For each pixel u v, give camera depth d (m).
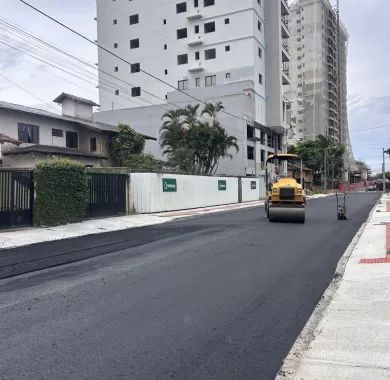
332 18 140.62
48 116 33.59
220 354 5.16
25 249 13.30
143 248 13.32
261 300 7.45
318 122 126.50
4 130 30.84
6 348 5.39
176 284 8.63
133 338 5.69
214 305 7.17
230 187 40.91
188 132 45.12
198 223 21.14
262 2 64.62
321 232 16.88
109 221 21.36
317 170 97.31
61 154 31.16
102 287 8.46
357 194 66.81
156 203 27.50
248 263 10.70
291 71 130.38
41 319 6.52
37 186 18.14
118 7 69.75
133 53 68.44
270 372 4.67
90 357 5.08
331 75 136.38
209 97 57.09
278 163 23.70
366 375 4.38
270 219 21.00
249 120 56.78
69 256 11.98
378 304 6.84
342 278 8.80
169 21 65.81
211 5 62.69
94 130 36.56
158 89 66.62
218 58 62.16
